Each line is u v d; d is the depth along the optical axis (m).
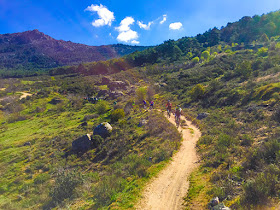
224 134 13.08
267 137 10.49
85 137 21.17
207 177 8.85
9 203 12.19
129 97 53.12
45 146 24.14
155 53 149.38
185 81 53.53
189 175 9.76
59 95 73.50
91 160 18.00
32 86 95.94
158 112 28.92
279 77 24.47
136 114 30.55
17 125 42.56
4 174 17.80
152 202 7.76
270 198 5.27
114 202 8.09
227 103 24.97
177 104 35.31
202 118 23.02
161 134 18.09
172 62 121.06
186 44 166.00
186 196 7.76
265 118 14.62
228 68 55.44
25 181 15.98
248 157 8.49
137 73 101.12
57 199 10.44
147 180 9.76
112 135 21.83
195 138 16.64
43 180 15.23
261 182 5.74
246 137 11.48
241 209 5.21
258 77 31.00
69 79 116.88
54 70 173.50
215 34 182.12
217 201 6.21
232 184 7.16
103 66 136.62
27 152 22.69
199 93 32.84
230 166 8.88
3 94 73.81
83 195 10.10
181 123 22.47
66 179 11.25
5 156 22.30
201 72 58.22
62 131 29.89
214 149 11.86
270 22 153.00
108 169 13.96
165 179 9.72
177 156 12.84
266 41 103.75
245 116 17.17
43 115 50.03
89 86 81.88
